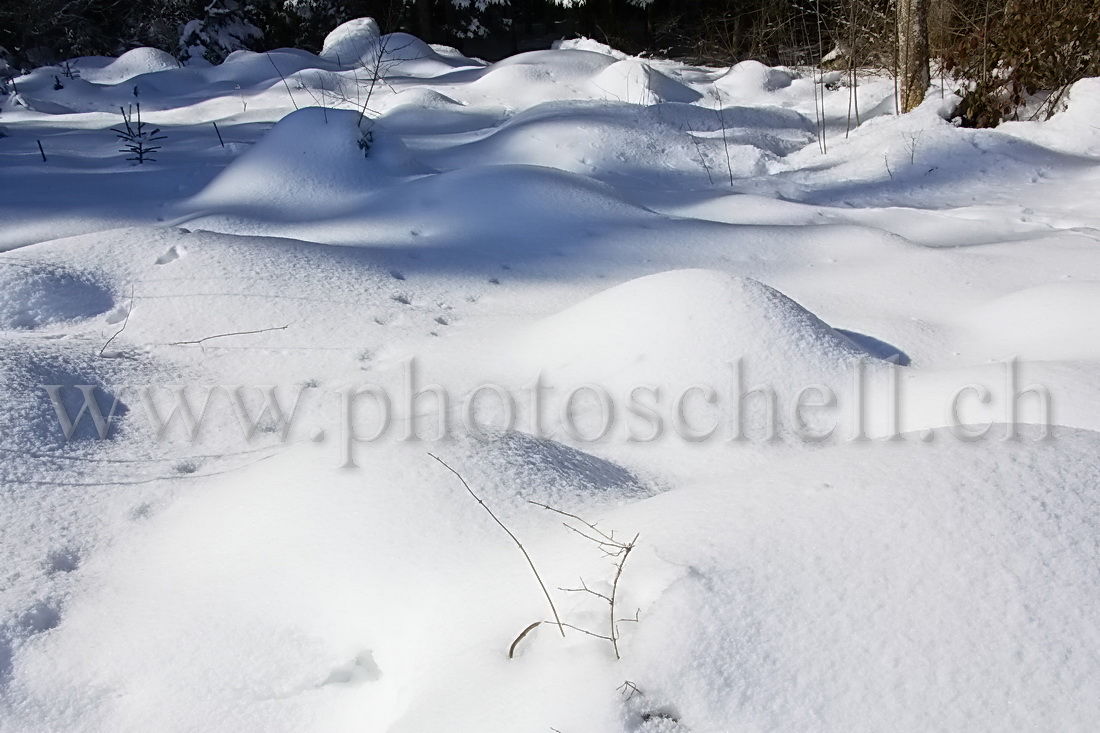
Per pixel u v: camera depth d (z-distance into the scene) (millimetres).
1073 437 2031
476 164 7488
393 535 2098
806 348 3205
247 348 3664
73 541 2410
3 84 11953
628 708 1471
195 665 1919
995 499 1759
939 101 8555
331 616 1972
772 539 1741
